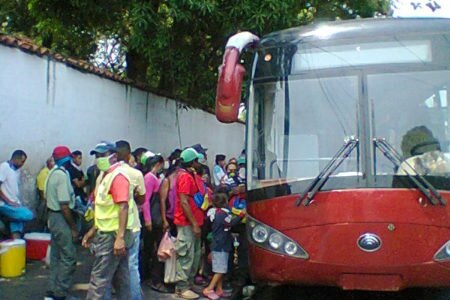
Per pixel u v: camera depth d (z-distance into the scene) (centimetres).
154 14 1360
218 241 755
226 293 771
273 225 601
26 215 923
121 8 1465
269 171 622
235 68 615
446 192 575
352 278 575
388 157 589
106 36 1712
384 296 763
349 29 640
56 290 675
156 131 1634
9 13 1827
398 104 607
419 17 659
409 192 574
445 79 607
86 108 1234
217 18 1355
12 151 987
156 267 773
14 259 819
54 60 1108
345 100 616
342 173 591
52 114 1106
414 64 614
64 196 669
